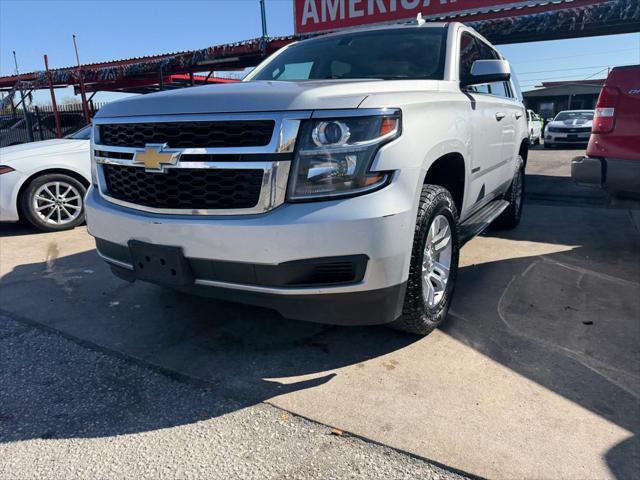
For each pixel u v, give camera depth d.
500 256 4.67
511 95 5.52
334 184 2.27
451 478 1.91
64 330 3.26
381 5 10.23
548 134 19.34
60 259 4.89
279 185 2.28
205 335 3.16
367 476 1.93
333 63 3.82
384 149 2.31
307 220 2.24
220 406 2.40
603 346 2.90
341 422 2.25
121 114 2.75
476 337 3.03
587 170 4.31
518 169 5.48
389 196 2.31
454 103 3.12
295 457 2.04
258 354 2.90
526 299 3.62
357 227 2.24
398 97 2.51
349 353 2.88
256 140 2.31
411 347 2.93
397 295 2.47
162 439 2.17
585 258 4.57
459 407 2.34
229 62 12.90
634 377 2.58
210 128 2.40
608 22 8.62
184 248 2.48
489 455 2.02
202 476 1.95
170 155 2.45
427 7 9.84
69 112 15.33
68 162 6.14
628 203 4.29
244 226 2.30
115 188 2.90
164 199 2.54
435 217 2.78
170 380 2.64
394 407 2.35
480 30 9.40
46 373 2.73
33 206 5.96
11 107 16.88
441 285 3.04
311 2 10.89
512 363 2.73
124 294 3.89
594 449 2.05
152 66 13.39
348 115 2.27
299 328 3.22
